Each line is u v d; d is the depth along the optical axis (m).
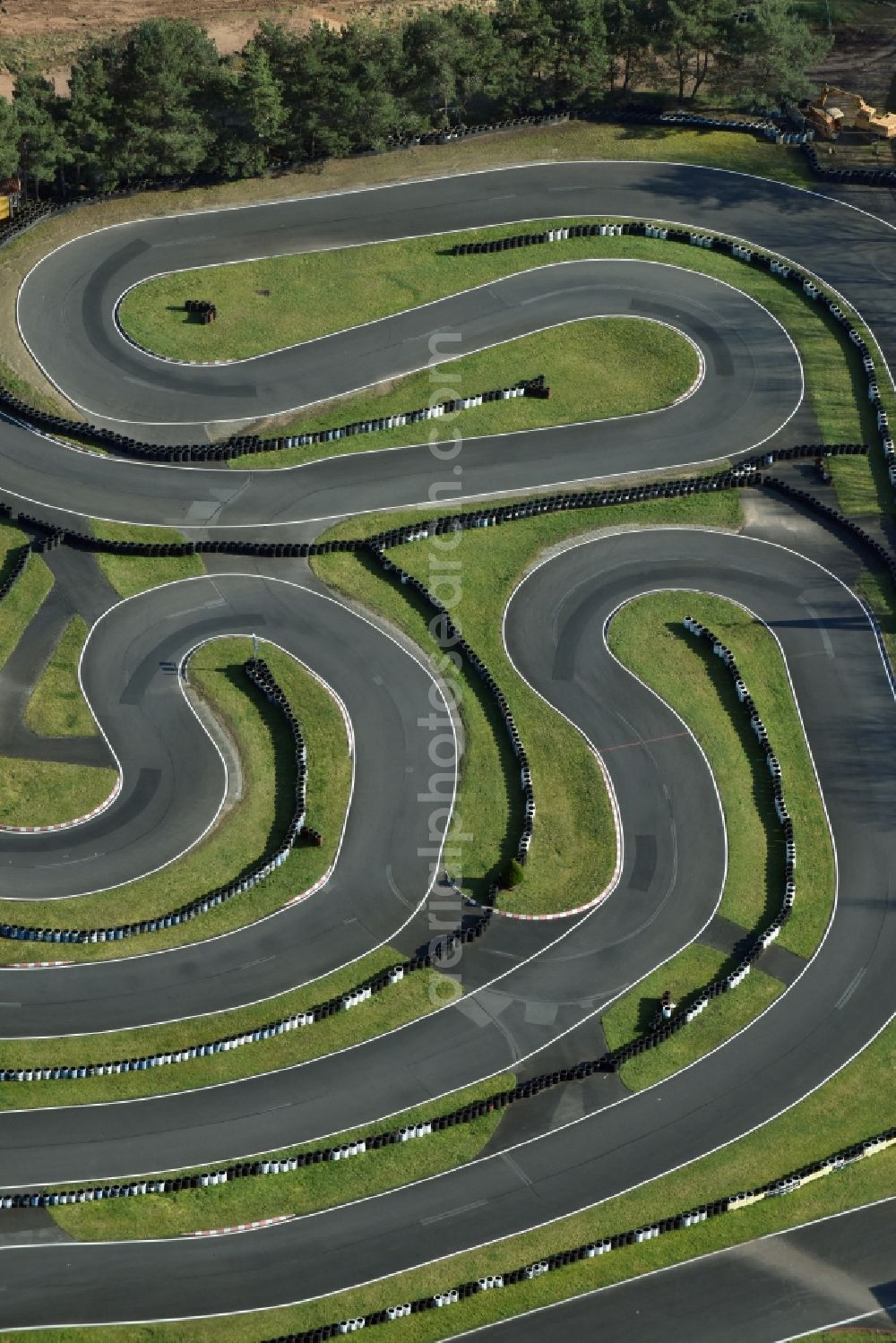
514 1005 77.38
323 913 81.00
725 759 88.56
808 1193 71.12
